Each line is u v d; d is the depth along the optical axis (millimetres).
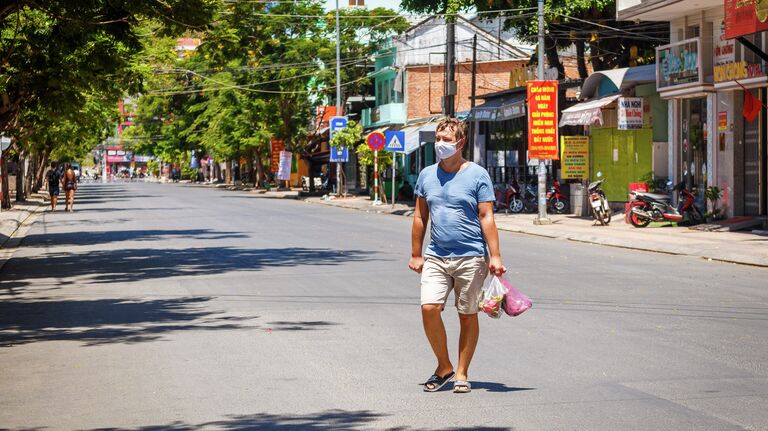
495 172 52875
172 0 22547
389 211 50219
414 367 10250
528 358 10633
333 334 12414
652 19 36156
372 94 82688
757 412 8094
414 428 7684
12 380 9938
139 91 26766
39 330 13266
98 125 55438
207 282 18719
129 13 22516
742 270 20219
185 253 25438
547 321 13258
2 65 24500
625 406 8328
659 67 34875
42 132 43875
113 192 91875
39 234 34938
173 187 115562
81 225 39594
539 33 37531
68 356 11227
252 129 83562
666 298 15648
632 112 35812
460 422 7863
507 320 13367
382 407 8445
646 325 12875
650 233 30188
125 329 13172
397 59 72875
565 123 37906
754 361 10367
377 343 11719
